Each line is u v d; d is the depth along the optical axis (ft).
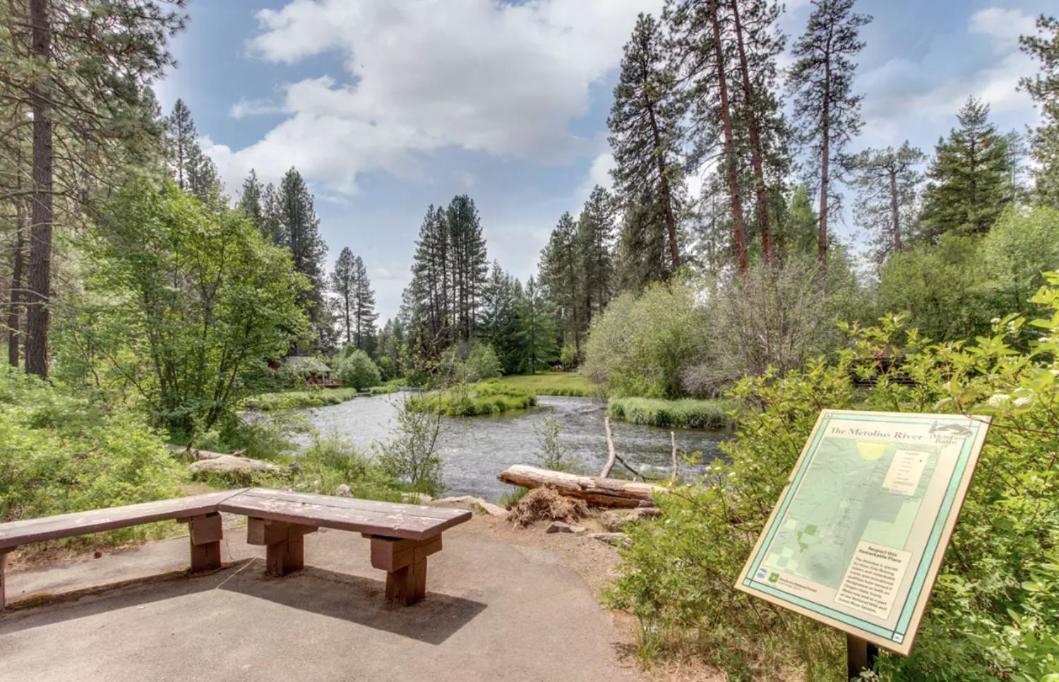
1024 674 5.19
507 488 29.84
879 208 133.59
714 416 54.95
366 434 51.67
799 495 6.91
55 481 15.34
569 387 117.80
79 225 34.94
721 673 8.18
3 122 33.68
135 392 34.65
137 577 11.99
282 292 40.57
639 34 74.08
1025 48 52.90
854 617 5.50
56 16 30.14
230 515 17.24
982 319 65.36
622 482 20.15
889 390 9.23
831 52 56.49
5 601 10.58
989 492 7.30
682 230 76.02
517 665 8.45
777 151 52.13
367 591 11.34
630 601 10.57
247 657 8.56
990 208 102.63
